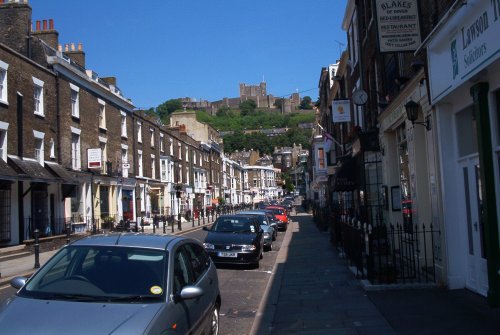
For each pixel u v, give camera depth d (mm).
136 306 4633
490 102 7371
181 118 64938
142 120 39969
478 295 8297
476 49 6969
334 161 31328
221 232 15766
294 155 138125
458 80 7723
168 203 45406
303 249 18781
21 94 22625
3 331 4199
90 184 29484
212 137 69000
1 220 20766
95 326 4207
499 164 7277
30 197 23047
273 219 24594
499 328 6480
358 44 19062
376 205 16781
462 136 8773
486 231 7453
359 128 17375
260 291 11133
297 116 176000
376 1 10055
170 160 46594
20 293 5039
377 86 15992
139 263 5320
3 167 19953
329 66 37500
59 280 5172
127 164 34062
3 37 25578
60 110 26312
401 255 9945
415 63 9773
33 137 23531
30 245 20516
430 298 8430
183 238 6426
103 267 5289
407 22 9977
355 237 11875
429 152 9711
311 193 62312
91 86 30297
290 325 7590
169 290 4988
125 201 36000
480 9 6758
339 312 8125
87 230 28484
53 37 29234
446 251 9016
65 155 26609
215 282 6750
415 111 10023
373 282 9742
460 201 8930
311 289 10414
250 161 124250
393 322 7184
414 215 11398
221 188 72750
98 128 31234
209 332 6191
